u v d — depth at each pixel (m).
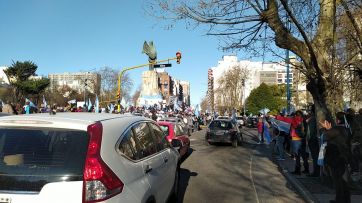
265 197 9.68
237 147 23.80
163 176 6.13
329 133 7.91
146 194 4.89
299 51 11.23
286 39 11.12
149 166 5.39
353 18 10.56
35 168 3.98
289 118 18.83
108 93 79.50
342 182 7.81
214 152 20.34
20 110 22.69
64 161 4.01
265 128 26.30
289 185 11.23
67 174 3.94
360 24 11.86
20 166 4.00
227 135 23.77
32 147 4.12
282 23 11.01
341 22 12.03
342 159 7.81
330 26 11.03
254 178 12.39
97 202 3.89
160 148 6.58
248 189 10.63
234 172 13.55
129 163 4.68
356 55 12.23
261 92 85.31
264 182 11.71
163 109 58.81
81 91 90.12
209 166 14.95
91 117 4.80
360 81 14.59
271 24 11.05
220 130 24.02
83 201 3.85
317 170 11.91
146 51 39.47
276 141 16.95
